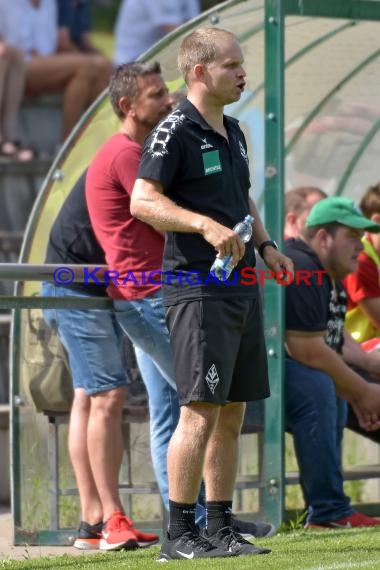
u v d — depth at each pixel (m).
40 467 21.72
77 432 20.89
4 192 32.72
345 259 23.02
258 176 23.39
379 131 27.56
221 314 16.52
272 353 21.75
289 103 26.67
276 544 18.73
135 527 21.62
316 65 25.62
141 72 19.73
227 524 17.42
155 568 16.03
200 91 16.89
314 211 23.19
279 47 21.48
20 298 19.30
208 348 16.45
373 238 25.58
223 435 17.48
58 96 36.31
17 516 21.58
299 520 22.22
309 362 22.59
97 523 20.73
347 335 24.67
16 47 33.91
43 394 21.58
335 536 19.94
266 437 21.88
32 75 35.16
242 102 23.41
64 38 36.78
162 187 16.61
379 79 26.44
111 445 20.36
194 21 21.83
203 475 18.05
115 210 19.56
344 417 23.64
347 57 25.41
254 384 17.22
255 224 18.02
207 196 16.75
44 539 21.62
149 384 20.08
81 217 20.78
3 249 31.08
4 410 25.88
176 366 16.75
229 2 21.73
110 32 65.31
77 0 37.16
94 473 20.42
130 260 19.45
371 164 28.30
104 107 22.17
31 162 33.06
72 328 20.34
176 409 20.02
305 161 27.72
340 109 27.06
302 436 22.23
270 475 21.88
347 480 24.28
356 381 23.00
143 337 19.59
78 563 17.64
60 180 22.23
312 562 16.33
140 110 19.70
